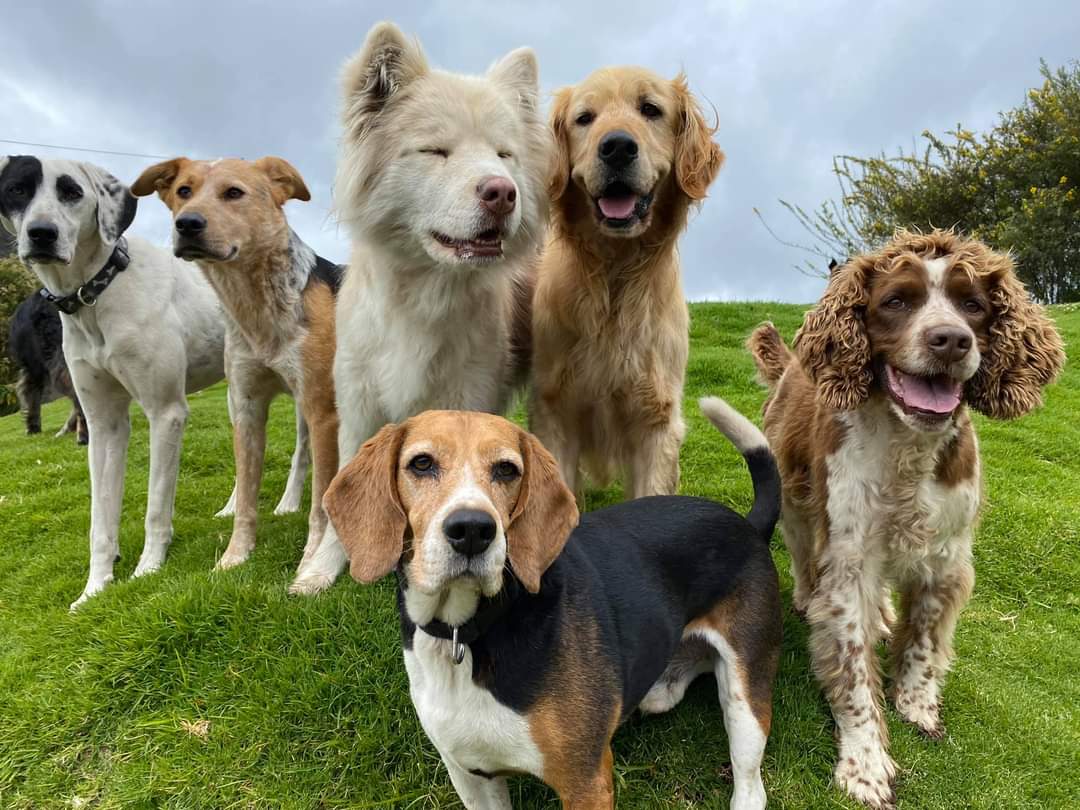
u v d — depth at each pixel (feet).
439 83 2.39
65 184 3.02
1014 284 2.07
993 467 4.56
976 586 3.23
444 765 2.06
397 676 2.25
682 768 2.07
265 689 2.26
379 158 2.40
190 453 5.24
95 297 3.06
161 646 2.44
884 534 2.15
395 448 1.65
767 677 2.01
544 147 2.57
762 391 6.09
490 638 1.57
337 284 3.29
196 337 3.54
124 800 2.04
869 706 2.10
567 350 2.66
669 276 2.64
